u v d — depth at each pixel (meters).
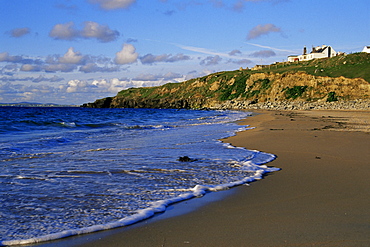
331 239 3.94
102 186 6.76
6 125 23.31
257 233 4.20
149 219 4.84
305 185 6.74
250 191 6.37
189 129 22.36
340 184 6.77
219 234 4.20
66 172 8.06
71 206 5.45
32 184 6.88
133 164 9.13
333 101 80.12
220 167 8.74
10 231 4.37
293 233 4.16
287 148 12.04
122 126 26.56
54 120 33.69
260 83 107.88
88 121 34.16
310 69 101.38
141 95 158.25
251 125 25.19
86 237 4.20
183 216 4.96
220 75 135.00
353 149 11.40
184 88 141.12
